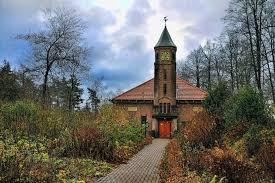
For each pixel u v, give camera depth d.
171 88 64.19
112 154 20.64
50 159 16.05
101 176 15.48
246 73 45.03
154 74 65.25
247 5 34.22
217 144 19.05
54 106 30.45
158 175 16.27
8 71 41.00
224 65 57.47
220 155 12.75
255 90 22.77
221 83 26.83
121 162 20.70
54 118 24.44
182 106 64.38
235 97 23.84
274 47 37.84
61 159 17.73
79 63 42.19
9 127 21.59
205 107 26.56
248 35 34.94
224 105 25.09
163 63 64.94
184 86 66.88
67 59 41.69
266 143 16.70
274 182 12.41
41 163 12.97
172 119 63.09
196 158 14.94
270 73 40.94
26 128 21.83
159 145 38.50
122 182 14.29
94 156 19.95
